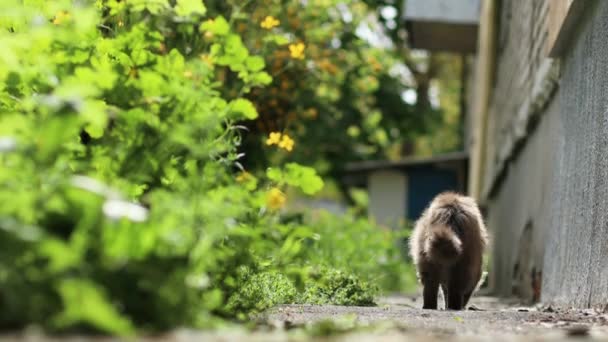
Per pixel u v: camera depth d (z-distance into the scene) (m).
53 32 8.80
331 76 23.73
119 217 6.34
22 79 8.95
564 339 6.79
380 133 40.22
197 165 9.56
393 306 14.78
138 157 8.52
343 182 48.44
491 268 31.27
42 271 5.90
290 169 9.70
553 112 17.61
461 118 64.00
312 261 16.84
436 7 34.25
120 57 9.70
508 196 26.28
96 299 5.56
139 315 6.44
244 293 9.61
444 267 14.28
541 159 19.22
